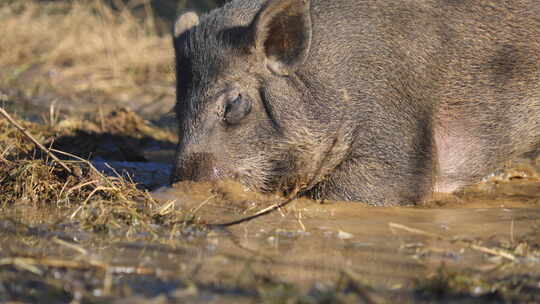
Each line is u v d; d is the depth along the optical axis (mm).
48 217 20078
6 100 39625
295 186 23141
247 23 22578
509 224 20484
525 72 25156
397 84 23609
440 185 25281
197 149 21750
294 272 15406
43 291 14172
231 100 22016
